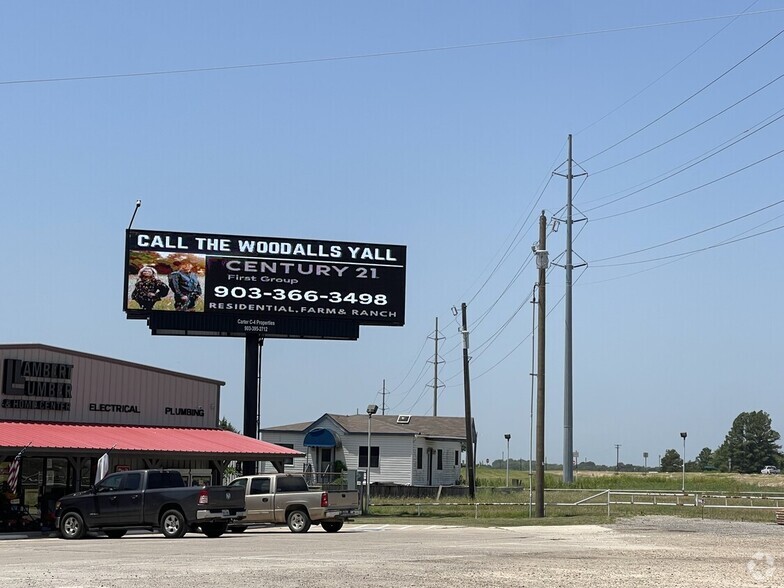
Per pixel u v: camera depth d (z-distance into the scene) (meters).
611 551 25.78
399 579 17.66
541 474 45.50
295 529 35.91
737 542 30.12
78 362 42.34
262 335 50.97
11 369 39.41
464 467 94.25
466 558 22.88
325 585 16.44
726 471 171.38
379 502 56.06
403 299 52.31
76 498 32.19
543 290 46.19
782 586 17.48
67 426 40.88
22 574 18.44
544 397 45.78
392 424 75.25
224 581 17.06
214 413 49.19
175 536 31.55
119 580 17.25
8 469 37.97
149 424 45.59
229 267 50.91
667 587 16.98
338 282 51.88
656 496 58.12
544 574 19.03
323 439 71.75
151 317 49.97
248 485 36.66
